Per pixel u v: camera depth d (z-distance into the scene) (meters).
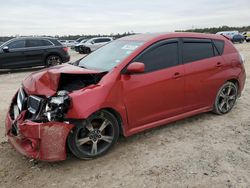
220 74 5.54
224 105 5.88
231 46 5.95
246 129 5.15
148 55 4.53
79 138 3.90
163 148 4.36
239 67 5.97
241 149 4.34
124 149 4.33
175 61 4.86
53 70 4.18
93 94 3.84
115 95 4.05
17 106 4.23
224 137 4.79
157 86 4.52
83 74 4.09
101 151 4.09
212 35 5.68
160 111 4.68
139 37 5.02
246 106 6.54
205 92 5.34
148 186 3.40
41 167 3.83
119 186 3.41
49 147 3.58
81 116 3.68
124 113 4.20
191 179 3.53
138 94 4.30
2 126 5.33
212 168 3.78
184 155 4.14
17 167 3.84
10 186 3.43
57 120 3.64
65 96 3.69
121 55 4.59
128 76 4.24
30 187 3.41
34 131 3.54
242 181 3.49
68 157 4.10
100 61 4.77
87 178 3.58
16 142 3.84
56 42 14.48
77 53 31.73
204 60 5.28
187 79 4.94
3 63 13.20
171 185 3.41
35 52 13.83
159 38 4.75
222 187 3.37
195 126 5.25
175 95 4.81
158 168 3.79
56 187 3.41
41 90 3.89
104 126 4.07
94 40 30.08
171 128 5.14
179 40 5.00
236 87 6.01
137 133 4.90
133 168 3.80
